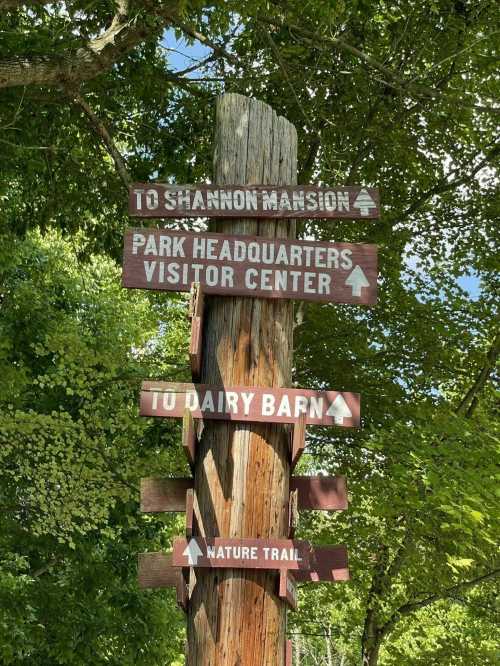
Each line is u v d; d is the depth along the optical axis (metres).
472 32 10.23
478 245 11.69
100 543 13.38
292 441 4.21
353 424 4.14
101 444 9.80
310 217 4.41
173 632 14.92
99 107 10.13
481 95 10.11
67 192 10.37
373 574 10.28
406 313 11.36
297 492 4.09
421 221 12.01
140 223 10.25
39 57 7.29
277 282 4.30
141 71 9.67
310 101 10.33
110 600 13.07
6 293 14.45
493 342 11.32
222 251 4.31
